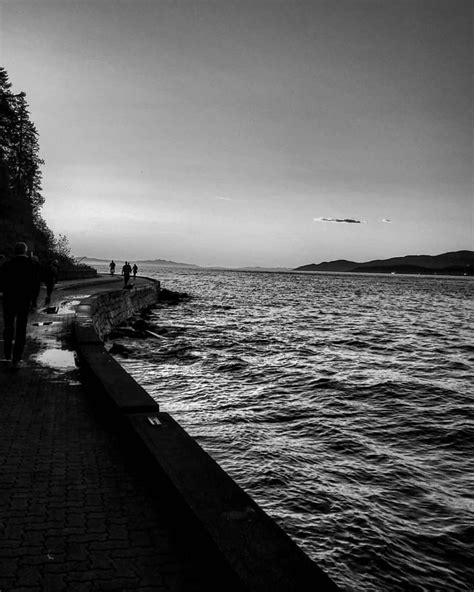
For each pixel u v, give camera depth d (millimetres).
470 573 5508
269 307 51156
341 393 14023
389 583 5266
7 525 3395
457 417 11812
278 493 7230
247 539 2934
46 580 2807
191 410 11641
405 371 18359
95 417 5926
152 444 4383
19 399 6531
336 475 8016
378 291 114062
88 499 3832
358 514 6703
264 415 11445
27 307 8234
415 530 6383
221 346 22688
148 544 3221
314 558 5641
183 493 3492
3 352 9570
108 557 3055
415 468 8516
